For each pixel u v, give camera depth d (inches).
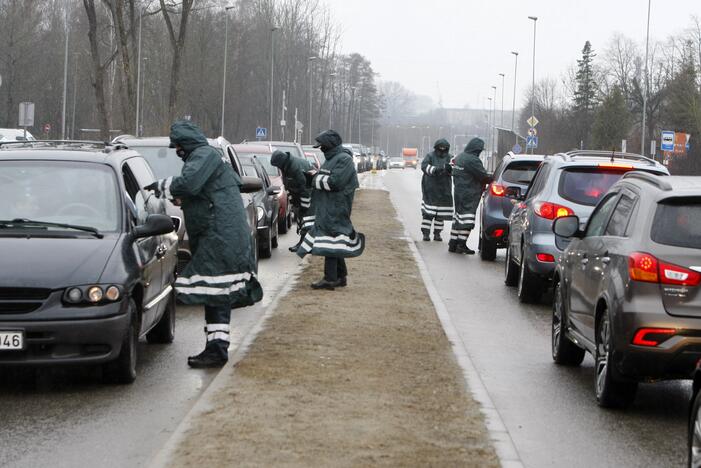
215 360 410.3
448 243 954.1
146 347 458.3
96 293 358.6
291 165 605.3
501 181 832.3
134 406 347.6
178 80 2095.2
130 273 373.7
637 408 362.3
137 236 399.5
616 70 4913.9
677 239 336.2
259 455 275.6
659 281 332.5
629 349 334.3
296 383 362.9
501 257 878.4
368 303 559.2
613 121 3730.3
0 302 352.5
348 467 267.0
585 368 430.9
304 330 467.8
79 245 376.8
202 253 400.5
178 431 300.2
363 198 1700.3
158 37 3132.4
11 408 344.5
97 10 3240.7
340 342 443.5
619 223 375.2
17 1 2942.9
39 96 3265.3
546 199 604.7
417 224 1210.0
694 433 259.4
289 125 3978.8
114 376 375.2
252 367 387.5
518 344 483.2
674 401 376.2
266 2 3779.5
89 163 421.1
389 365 400.8
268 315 508.7
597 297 369.4
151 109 3139.8
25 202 402.3
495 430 313.1
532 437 320.5
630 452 305.7
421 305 565.3
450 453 283.7
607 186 603.2
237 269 401.7
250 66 3681.1
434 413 329.1
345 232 593.9
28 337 352.2
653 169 603.2
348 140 6235.2
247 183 567.5
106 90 3420.3
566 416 347.9
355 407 331.3
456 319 549.3
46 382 384.2
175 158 649.6
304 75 4101.9
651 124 4069.9
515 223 668.1
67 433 313.6
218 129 3339.1
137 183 442.0
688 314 329.7
